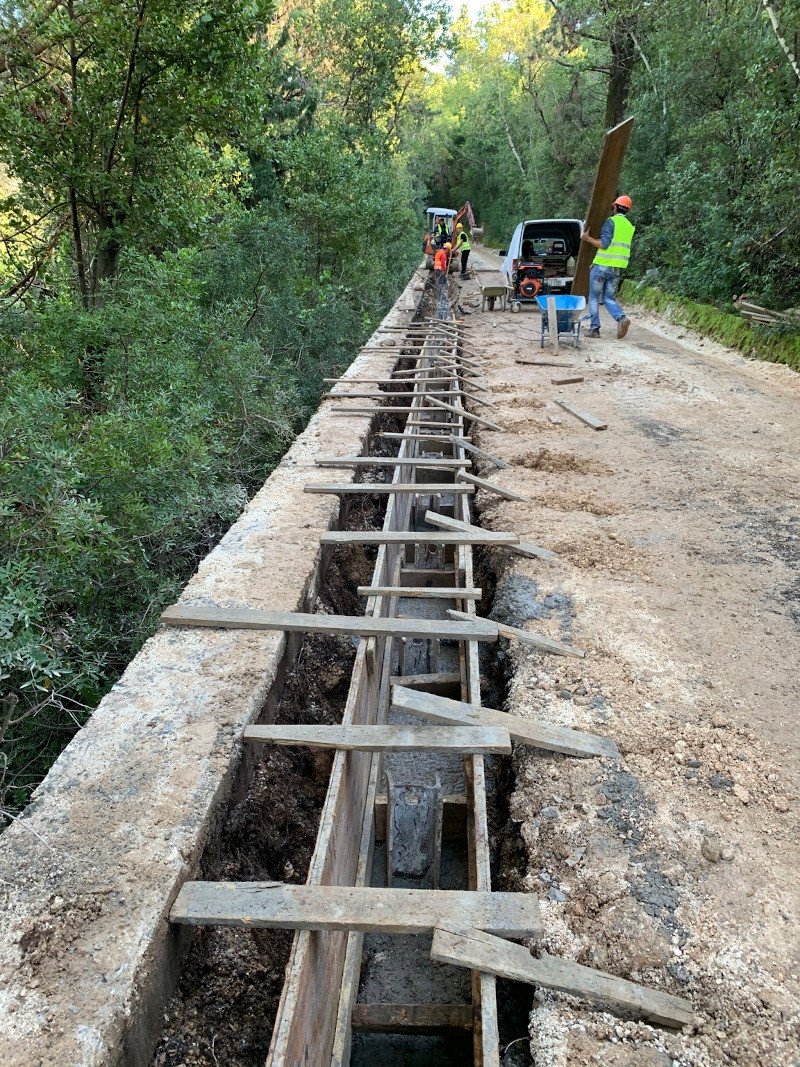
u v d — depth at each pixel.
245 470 6.45
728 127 12.28
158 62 6.81
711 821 2.71
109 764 2.67
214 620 3.55
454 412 7.54
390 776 3.60
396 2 19.25
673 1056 1.97
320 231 12.43
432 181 45.00
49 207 7.37
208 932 2.44
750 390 8.68
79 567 3.69
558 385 9.03
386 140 23.09
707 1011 2.09
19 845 2.32
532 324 13.29
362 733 2.88
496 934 2.15
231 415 6.65
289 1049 1.86
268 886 2.23
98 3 6.34
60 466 3.62
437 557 6.34
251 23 6.81
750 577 4.43
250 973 2.42
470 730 2.94
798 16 9.95
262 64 7.87
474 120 40.38
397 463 5.80
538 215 28.03
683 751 3.04
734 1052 1.98
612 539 4.90
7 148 6.67
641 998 2.08
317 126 15.20
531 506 5.44
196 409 5.27
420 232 25.28
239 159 10.30
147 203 7.31
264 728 2.90
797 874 2.50
